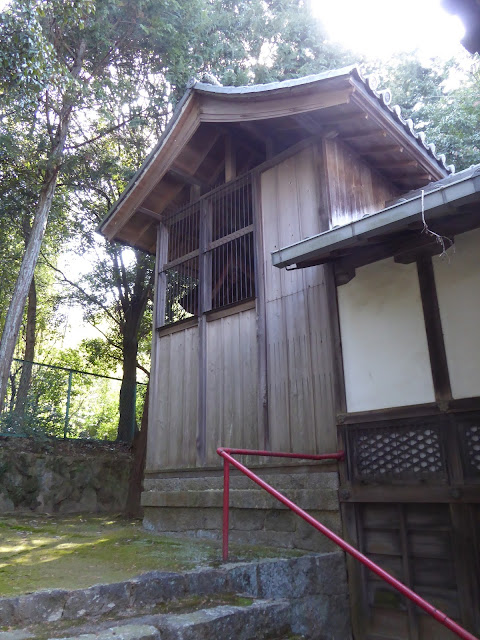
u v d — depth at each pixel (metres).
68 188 12.27
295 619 3.69
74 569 3.69
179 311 7.01
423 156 6.15
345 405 4.58
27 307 15.15
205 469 5.61
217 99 5.91
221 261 6.48
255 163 6.87
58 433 10.81
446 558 3.74
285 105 5.40
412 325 4.29
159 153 6.58
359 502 4.27
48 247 14.89
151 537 5.40
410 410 4.11
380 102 5.22
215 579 3.53
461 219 4.12
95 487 9.78
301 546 4.55
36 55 7.17
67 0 8.52
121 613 3.03
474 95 12.01
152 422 6.54
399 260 4.49
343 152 5.76
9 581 3.28
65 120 9.96
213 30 11.66
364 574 4.18
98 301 14.95
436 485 3.84
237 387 5.62
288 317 5.31
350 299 4.77
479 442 3.69
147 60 10.70
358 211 5.71
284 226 5.68
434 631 3.72
